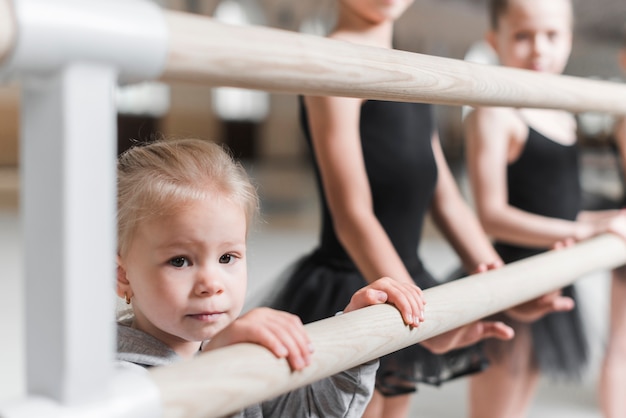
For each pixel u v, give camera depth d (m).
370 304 0.60
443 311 0.63
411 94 0.52
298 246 3.88
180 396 0.40
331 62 0.44
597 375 1.65
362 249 1.00
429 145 1.19
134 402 0.38
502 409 1.40
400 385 1.09
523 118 1.51
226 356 0.44
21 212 0.38
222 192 0.68
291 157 12.62
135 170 0.69
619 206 1.88
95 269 0.36
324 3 11.64
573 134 1.61
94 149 0.36
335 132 1.04
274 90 0.43
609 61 13.97
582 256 0.95
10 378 1.82
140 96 10.12
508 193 1.54
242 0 10.81
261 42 0.40
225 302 0.67
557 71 1.51
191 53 0.38
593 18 12.79
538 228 1.40
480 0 12.92
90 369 0.37
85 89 0.35
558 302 1.10
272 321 0.49
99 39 0.35
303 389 0.66
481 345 1.18
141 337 0.69
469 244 1.24
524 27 1.47
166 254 0.66
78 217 0.36
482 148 1.45
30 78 0.35
